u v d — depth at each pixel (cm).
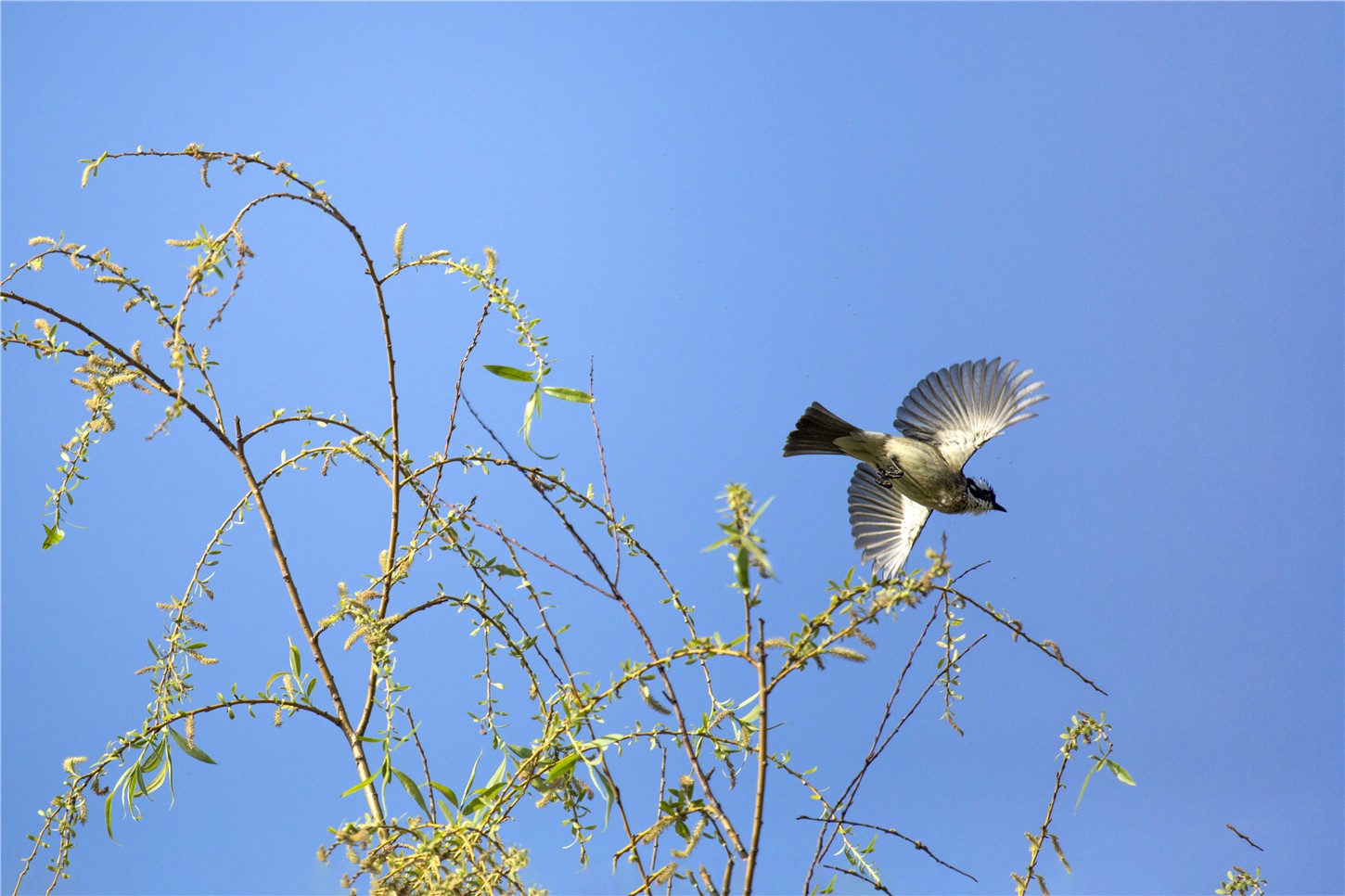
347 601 591
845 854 567
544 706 565
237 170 596
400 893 472
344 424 636
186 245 579
